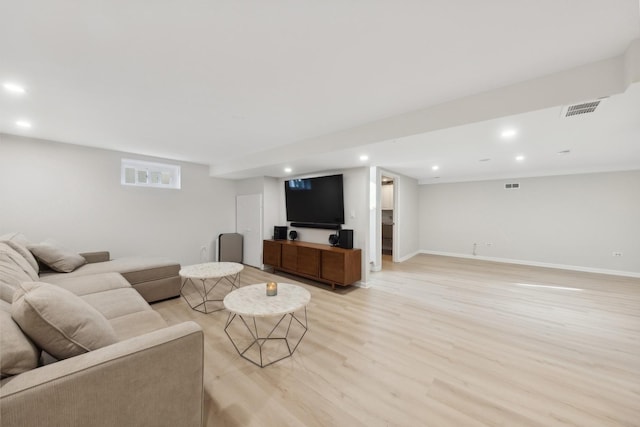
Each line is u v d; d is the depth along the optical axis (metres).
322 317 2.77
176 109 2.32
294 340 2.27
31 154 3.25
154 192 4.37
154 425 1.06
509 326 2.55
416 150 2.99
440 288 3.82
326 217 4.33
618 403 1.53
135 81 1.83
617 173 4.59
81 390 0.90
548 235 5.23
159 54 1.52
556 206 5.14
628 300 3.28
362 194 4.01
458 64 1.63
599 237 4.74
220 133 3.02
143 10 1.17
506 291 3.66
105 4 1.13
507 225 5.69
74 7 1.14
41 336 1.00
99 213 3.79
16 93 1.99
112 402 0.96
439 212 6.64
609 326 2.55
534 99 1.78
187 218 4.80
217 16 1.21
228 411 1.46
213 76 1.77
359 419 1.41
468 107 2.05
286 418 1.42
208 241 5.14
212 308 3.00
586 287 3.83
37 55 1.51
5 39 1.35
